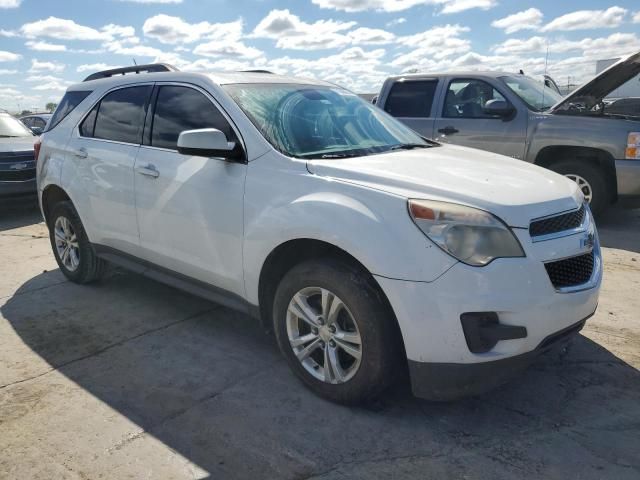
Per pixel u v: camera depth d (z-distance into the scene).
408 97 7.95
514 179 3.04
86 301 4.74
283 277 3.21
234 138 3.48
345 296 2.83
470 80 7.50
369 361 2.82
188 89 3.89
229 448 2.71
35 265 5.88
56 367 3.58
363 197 2.81
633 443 2.70
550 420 2.91
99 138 4.53
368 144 3.70
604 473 2.49
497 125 7.21
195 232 3.64
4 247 6.71
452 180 2.88
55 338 4.02
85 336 4.04
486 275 2.55
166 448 2.72
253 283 3.33
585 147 6.75
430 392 2.72
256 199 3.22
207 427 2.89
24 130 9.94
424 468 2.54
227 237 3.42
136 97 4.30
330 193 2.92
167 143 3.92
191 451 2.70
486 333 2.59
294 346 3.18
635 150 6.46
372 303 2.76
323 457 2.64
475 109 7.43
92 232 4.65
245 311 3.50
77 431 2.88
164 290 4.98
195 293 3.82
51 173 4.95
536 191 2.90
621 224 7.20
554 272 2.73
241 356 3.70
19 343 3.94
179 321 4.29
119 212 4.26
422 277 2.59
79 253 4.96
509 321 2.60
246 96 3.65
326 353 3.04
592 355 3.59
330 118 3.79
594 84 6.66
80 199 4.64
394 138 3.97
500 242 2.60
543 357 3.57
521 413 2.97
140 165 4.00
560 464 2.56
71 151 4.73
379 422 2.91
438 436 2.79
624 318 4.17
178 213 3.72
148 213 3.97
